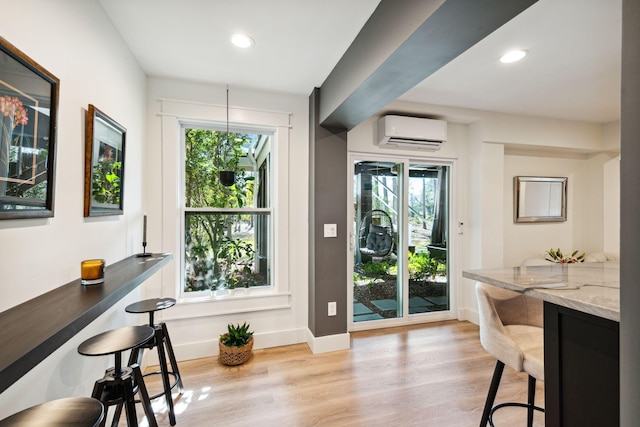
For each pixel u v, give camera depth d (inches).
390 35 59.2
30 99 38.1
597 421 36.3
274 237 113.9
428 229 140.4
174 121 99.7
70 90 50.4
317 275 106.5
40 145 40.4
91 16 58.1
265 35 74.7
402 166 135.4
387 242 134.5
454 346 111.7
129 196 79.7
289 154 112.0
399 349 109.0
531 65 90.4
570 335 39.6
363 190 130.9
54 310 36.2
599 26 70.9
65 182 48.8
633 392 26.8
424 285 140.3
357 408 75.9
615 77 98.4
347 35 74.7
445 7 44.8
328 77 96.3
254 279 113.7
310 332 110.2
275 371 93.1
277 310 111.3
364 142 128.0
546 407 42.8
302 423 70.4
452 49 56.8
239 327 101.3
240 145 112.6
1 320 32.9
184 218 105.1
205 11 65.5
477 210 135.5
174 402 77.7
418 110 122.8
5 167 33.7
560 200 157.2
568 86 105.3
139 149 88.9
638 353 26.5
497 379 58.9
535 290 42.2
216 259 109.5
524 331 59.4
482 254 133.6
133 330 54.0
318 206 106.8
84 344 48.2
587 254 157.5
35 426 29.8
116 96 70.9
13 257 36.7
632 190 26.7
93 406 33.3
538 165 155.5
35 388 41.6
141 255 77.5
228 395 80.8
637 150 26.4
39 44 42.1
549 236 157.0
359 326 127.9
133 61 83.7
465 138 141.3
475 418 72.6
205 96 102.1
